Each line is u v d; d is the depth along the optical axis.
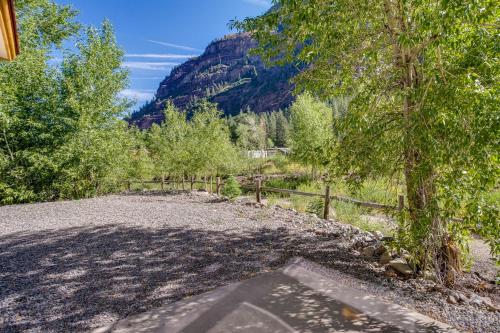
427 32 2.95
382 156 3.70
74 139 12.50
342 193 9.08
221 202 10.06
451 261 3.75
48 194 12.60
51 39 14.34
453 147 2.82
